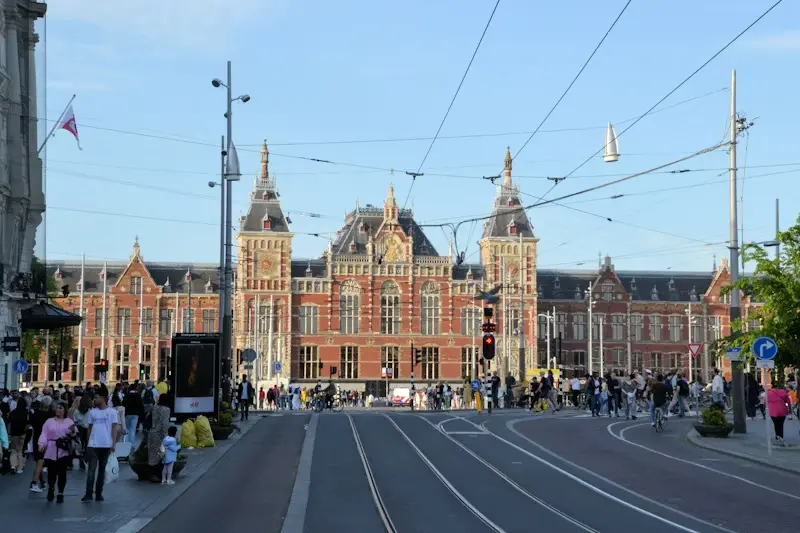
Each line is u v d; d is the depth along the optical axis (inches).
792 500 903.7
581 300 5012.3
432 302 4707.2
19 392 1290.6
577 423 1887.3
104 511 829.8
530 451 1365.7
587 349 4990.2
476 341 4690.0
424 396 3511.3
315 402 2869.1
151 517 797.9
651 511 833.5
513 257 4776.1
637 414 2236.7
